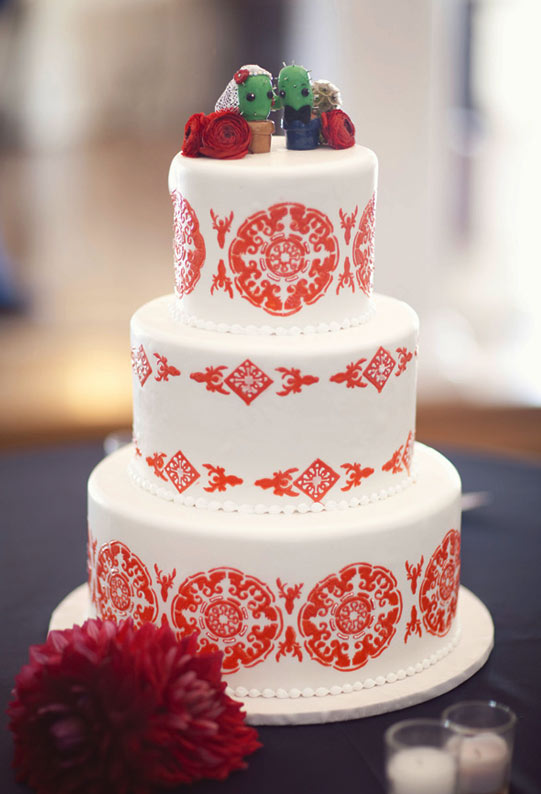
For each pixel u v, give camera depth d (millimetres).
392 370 2133
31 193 7535
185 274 2176
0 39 7285
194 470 2127
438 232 6355
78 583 2600
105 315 6828
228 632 2066
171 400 2121
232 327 2121
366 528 2051
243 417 2062
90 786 1769
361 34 5816
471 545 2803
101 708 1774
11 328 6680
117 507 2146
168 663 1821
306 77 2217
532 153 7184
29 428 5371
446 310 6738
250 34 7227
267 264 2080
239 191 2041
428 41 5820
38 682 1816
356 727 2006
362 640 2100
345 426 2088
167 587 2090
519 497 3084
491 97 7094
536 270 7176
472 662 2207
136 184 7664
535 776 1816
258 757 1896
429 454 2484
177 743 1809
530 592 2553
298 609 2049
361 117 5910
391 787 1701
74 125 7543
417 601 2158
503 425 5527
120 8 7270
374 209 2230
